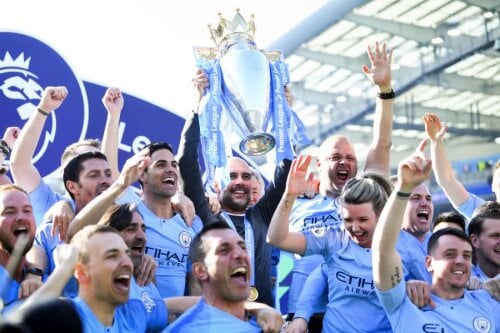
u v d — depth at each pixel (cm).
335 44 1583
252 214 468
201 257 344
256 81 430
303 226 454
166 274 413
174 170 425
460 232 388
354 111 1820
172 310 368
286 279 609
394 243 347
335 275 395
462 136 1989
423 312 376
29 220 354
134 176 354
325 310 414
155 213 425
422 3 1528
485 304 390
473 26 1652
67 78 594
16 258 272
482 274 444
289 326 398
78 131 597
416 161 330
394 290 356
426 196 451
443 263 383
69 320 164
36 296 282
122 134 620
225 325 335
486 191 1847
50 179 580
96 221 356
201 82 438
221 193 479
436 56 1736
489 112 1953
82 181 413
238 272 339
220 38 453
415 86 1836
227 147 454
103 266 315
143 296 355
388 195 403
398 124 1956
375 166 471
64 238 385
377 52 473
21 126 571
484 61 1767
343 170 462
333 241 400
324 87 1752
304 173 384
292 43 1516
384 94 469
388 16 1536
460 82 1842
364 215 385
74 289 361
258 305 356
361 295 386
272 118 436
